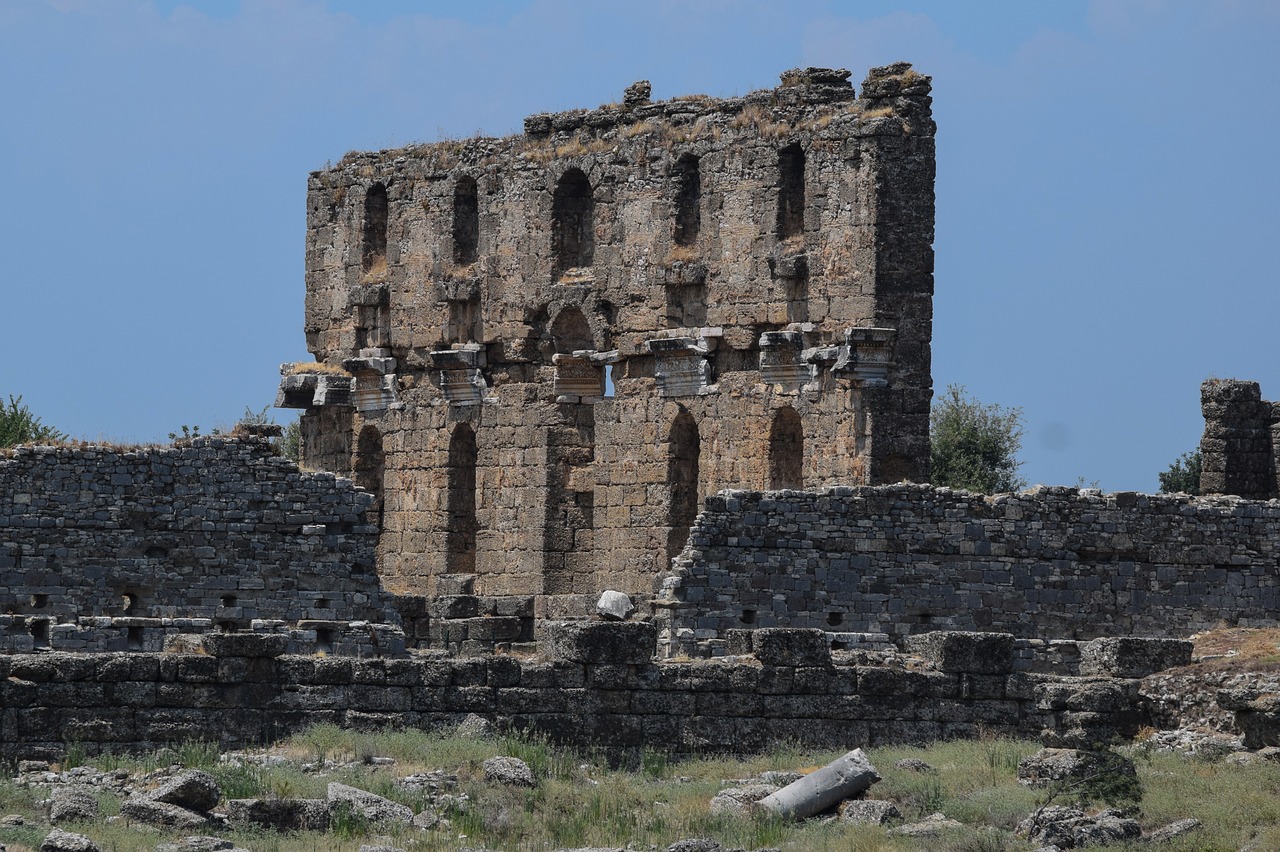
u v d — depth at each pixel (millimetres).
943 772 161625
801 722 174375
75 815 145000
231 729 167875
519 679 172500
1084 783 152875
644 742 172625
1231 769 156875
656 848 143750
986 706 176750
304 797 149250
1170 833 144375
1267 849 140000
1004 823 149000
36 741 163625
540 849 143750
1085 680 170750
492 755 162875
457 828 147750
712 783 161500
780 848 143500
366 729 170000
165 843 139750
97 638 196000
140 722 166125
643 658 173375
